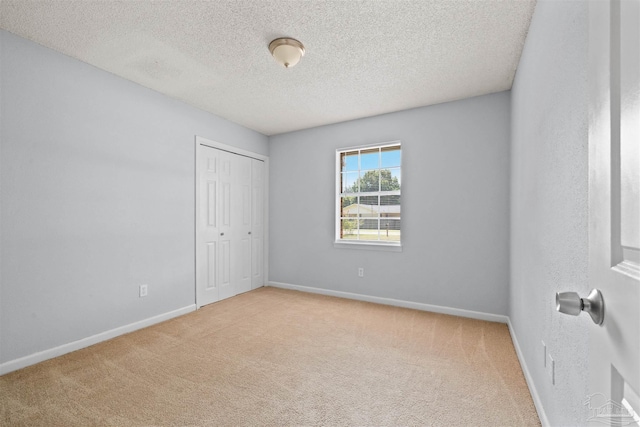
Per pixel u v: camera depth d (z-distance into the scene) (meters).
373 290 3.71
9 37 2.07
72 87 2.40
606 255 0.54
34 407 1.66
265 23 1.99
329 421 1.56
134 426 1.52
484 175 3.09
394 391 1.82
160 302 3.04
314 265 4.16
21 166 2.12
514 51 2.27
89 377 1.97
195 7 1.84
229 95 3.13
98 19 1.95
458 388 1.85
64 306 2.33
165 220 3.10
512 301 2.66
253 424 1.54
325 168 4.09
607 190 0.54
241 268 4.11
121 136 2.73
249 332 2.74
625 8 0.48
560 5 1.26
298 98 3.20
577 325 1.05
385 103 3.32
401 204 3.52
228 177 3.90
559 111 1.27
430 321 3.02
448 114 3.26
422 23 1.98
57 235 2.30
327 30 2.06
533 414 1.61
